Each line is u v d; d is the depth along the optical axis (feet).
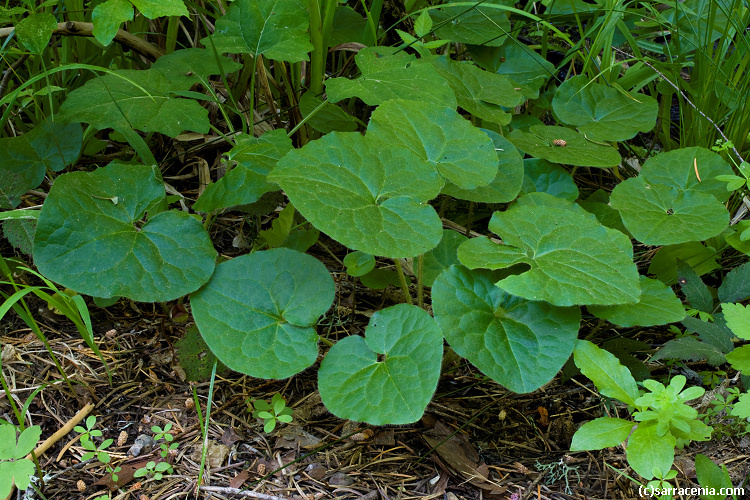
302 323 3.76
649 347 4.05
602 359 3.67
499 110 4.32
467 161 3.92
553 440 3.88
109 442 3.68
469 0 4.72
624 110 4.44
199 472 3.71
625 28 4.71
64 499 3.63
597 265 3.71
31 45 3.88
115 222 3.77
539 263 3.71
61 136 4.17
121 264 3.71
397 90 4.10
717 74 4.51
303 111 4.42
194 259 3.76
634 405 3.59
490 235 4.55
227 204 3.86
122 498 3.64
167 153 4.65
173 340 4.07
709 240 4.28
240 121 4.72
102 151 4.61
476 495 3.71
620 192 4.08
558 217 3.86
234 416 3.88
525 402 3.99
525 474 3.78
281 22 4.24
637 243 4.55
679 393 3.57
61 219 3.70
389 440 3.84
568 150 4.23
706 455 3.79
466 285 3.77
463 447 3.83
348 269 3.93
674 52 4.83
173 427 3.83
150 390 3.93
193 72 4.24
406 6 4.75
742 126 4.41
